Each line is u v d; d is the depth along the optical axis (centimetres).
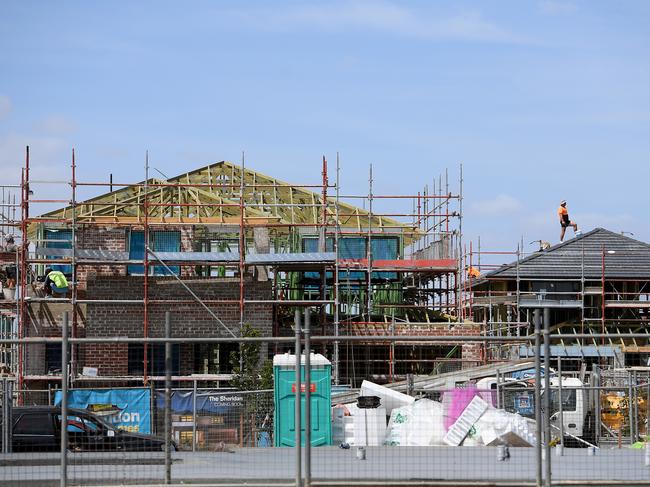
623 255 6234
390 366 5078
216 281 5000
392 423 3078
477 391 3145
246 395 3209
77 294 5138
